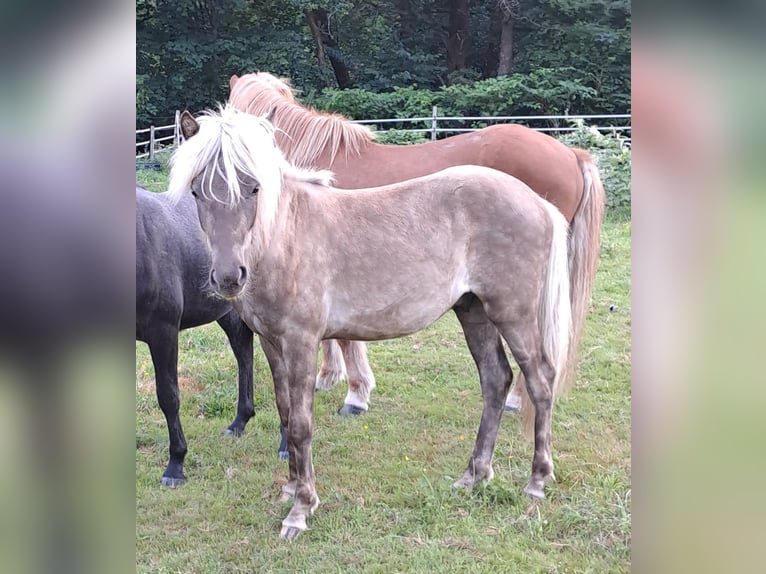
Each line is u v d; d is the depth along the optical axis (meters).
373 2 19.72
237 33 19.06
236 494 3.76
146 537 3.35
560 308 3.57
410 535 3.30
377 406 4.90
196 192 2.91
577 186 4.59
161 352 3.81
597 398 4.86
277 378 3.52
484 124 16.97
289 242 3.20
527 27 18.91
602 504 3.42
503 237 3.43
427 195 3.48
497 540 3.22
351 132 4.77
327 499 3.62
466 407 4.85
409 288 3.38
